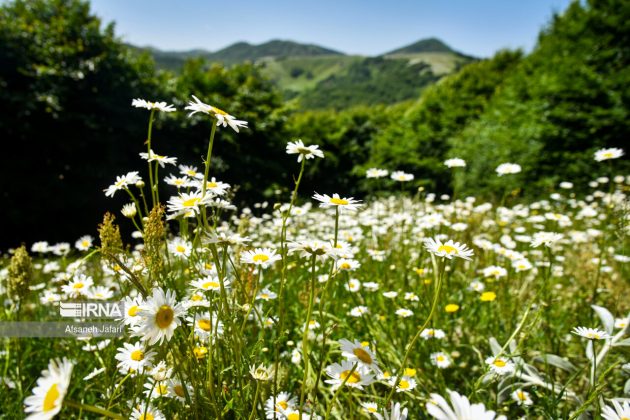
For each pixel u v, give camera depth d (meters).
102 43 12.50
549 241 2.05
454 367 2.35
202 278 1.73
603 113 10.71
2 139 10.86
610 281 3.18
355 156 24.17
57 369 0.84
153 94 13.30
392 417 1.12
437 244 1.23
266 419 1.40
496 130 13.64
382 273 3.25
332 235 3.90
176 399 1.43
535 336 2.53
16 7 12.40
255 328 2.24
